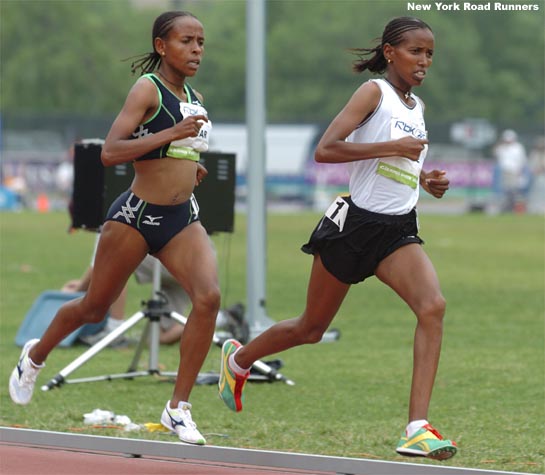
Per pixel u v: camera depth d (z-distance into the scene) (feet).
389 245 62.54
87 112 617.21
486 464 66.90
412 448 59.31
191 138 65.21
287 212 372.17
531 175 379.96
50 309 115.24
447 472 58.70
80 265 194.59
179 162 65.10
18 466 62.85
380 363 106.11
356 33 633.20
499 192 378.32
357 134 62.95
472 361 106.73
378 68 65.00
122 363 104.83
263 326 118.32
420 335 60.95
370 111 62.34
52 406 84.02
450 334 124.36
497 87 636.07
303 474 61.82
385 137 62.44
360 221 62.34
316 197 382.83
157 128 64.39
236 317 111.55
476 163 378.32
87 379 93.71
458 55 629.10
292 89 629.10
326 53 631.56
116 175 92.43
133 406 84.53
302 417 81.92
